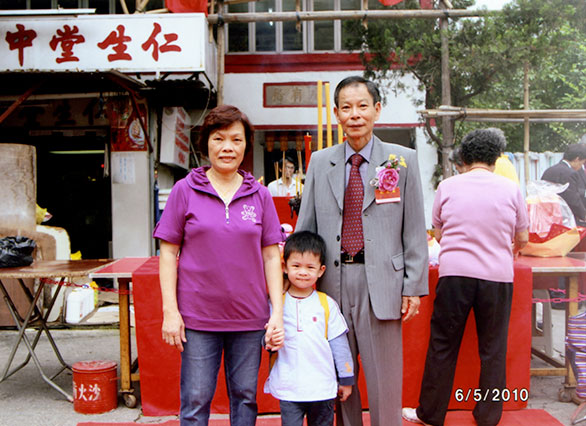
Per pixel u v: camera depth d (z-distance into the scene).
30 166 4.95
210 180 2.17
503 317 2.77
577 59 7.77
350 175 2.33
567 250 3.56
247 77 7.65
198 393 2.06
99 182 7.19
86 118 6.55
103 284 6.54
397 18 5.69
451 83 5.93
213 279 2.07
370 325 2.29
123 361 3.30
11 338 4.78
